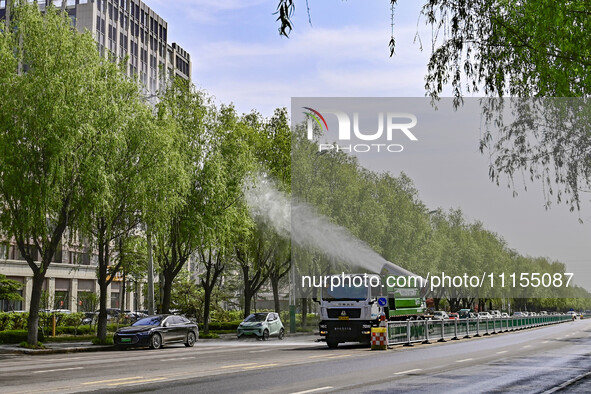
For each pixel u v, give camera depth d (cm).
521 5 1280
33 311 2877
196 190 3794
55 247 2928
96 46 3083
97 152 2894
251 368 1741
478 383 1397
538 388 1315
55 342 3444
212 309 5747
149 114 3238
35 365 1925
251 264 5559
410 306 3488
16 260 6391
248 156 4112
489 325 4812
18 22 2889
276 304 5266
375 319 2842
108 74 3155
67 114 2742
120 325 4412
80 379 1445
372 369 1720
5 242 2891
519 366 1850
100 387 1278
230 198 3934
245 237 4406
